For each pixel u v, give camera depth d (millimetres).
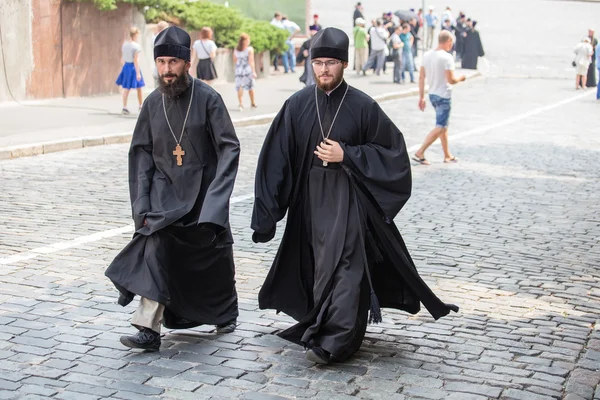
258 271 8648
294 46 34688
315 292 6137
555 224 11180
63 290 7816
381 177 6113
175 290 6359
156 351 6355
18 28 21469
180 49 6246
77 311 7246
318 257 6121
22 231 10016
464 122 21859
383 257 6289
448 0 59188
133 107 21969
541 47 44750
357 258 6074
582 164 16016
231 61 29547
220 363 6156
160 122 6383
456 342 6703
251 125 20719
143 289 6148
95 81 23969
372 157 6148
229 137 6324
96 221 10625
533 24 52625
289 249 6383
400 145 6227
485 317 7355
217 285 6605
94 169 14320
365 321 6137
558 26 52438
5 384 5707
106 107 21750
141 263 6277
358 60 34000
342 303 5941
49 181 13164
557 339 6855
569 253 9742
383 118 6219
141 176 6465
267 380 5871
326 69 6094
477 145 18016
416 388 5785
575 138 19453
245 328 6918
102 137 17047
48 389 5645
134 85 20750
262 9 35469
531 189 13500
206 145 6414
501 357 6410
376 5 55031
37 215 10859
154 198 6398
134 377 5867
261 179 6230
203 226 6066
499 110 24750
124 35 24891
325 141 6156
